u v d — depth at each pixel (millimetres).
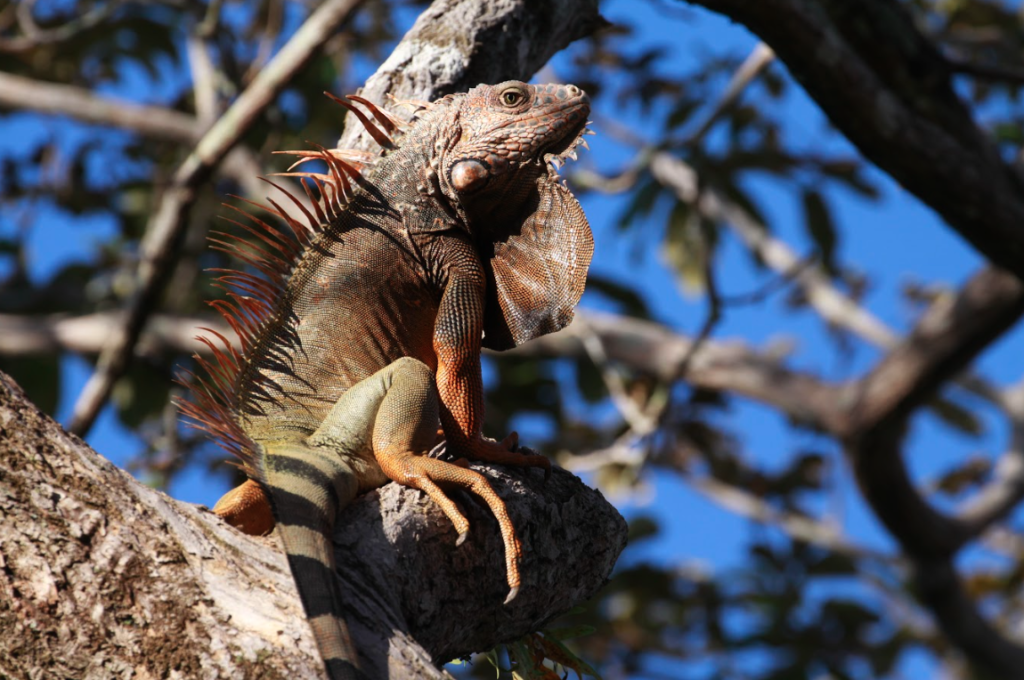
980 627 20062
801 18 9008
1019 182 10719
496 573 5871
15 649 4234
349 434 5938
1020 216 10531
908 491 18359
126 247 19406
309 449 5848
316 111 16688
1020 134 17500
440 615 5652
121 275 18250
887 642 18469
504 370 18734
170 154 18672
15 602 4289
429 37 8164
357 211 6715
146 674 4258
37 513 4500
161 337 17250
